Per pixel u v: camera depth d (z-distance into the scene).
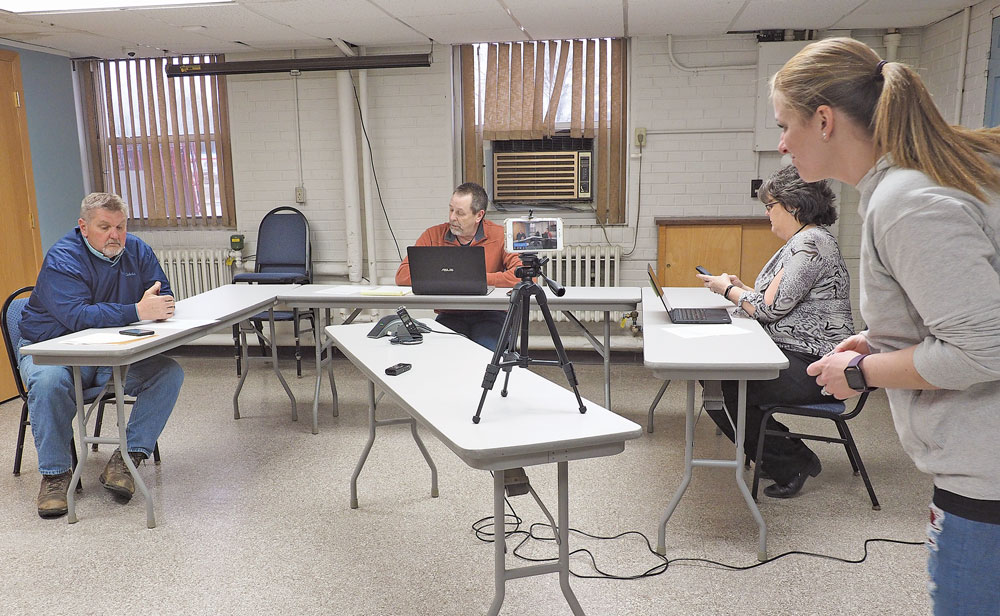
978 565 1.04
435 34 4.91
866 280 1.11
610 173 5.34
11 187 4.86
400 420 2.93
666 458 3.47
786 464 2.97
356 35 4.91
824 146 1.17
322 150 5.61
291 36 4.90
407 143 5.50
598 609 2.20
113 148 5.78
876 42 4.95
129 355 2.68
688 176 5.25
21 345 3.20
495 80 5.36
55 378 2.99
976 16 4.14
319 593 2.31
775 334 2.89
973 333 0.94
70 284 3.10
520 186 5.44
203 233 5.84
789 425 3.93
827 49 1.15
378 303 3.74
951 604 1.08
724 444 3.66
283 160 5.66
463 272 3.59
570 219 5.50
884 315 1.10
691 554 2.53
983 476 1.02
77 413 2.84
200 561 2.53
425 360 2.46
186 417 4.21
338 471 3.36
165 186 5.81
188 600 2.28
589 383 4.91
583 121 5.33
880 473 3.25
